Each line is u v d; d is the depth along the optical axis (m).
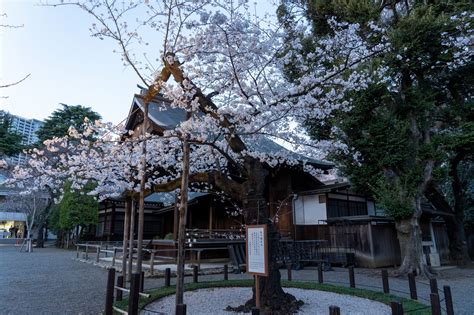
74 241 25.66
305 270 11.70
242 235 14.39
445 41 9.90
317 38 10.04
